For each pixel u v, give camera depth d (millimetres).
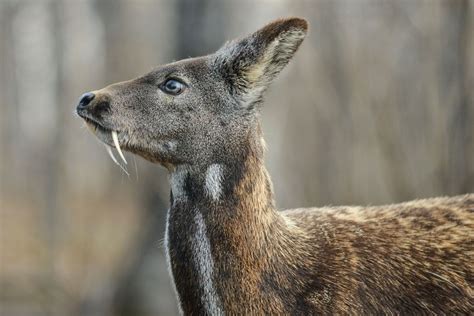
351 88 16812
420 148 15578
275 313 9000
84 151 42750
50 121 43562
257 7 29656
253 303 9008
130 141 9500
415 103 15867
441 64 15156
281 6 24922
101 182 39500
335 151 17219
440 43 15352
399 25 16547
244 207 9180
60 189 34031
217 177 9273
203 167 9352
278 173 23266
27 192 40156
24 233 31016
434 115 15500
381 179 16500
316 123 17859
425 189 15156
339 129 17031
